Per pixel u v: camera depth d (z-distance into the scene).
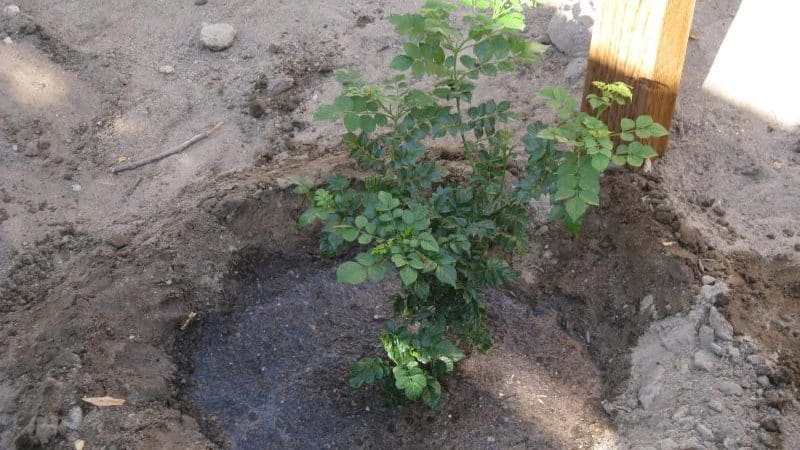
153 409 0.75
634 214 0.85
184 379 0.80
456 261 0.67
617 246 0.85
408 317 0.73
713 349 0.74
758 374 0.72
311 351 0.82
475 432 0.74
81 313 0.80
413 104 0.69
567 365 0.80
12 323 0.82
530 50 0.66
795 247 0.84
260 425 0.76
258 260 0.90
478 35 0.66
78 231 0.92
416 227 0.62
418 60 0.66
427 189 0.89
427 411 0.76
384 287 0.87
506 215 0.73
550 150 0.67
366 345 0.82
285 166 0.97
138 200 0.96
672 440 0.69
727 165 0.92
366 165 0.72
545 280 0.87
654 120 0.87
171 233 0.89
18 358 0.78
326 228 0.67
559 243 0.88
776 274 0.82
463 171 0.91
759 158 0.92
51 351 0.77
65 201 0.95
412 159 0.68
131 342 0.80
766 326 0.76
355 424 0.76
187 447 0.72
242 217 0.91
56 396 0.73
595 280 0.85
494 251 0.88
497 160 0.73
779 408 0.69
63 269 0.88
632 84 0.85
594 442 0.74
